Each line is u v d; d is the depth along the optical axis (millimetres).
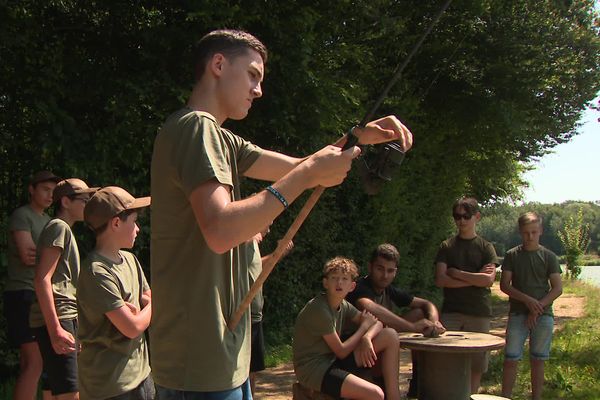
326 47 7949
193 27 6250
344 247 10141
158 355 2021
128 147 5871
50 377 3912
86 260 3080
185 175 1859
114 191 3207
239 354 2053
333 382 4062
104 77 5852
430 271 13398
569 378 6523
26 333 4449
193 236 1969
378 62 10281
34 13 5512
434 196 13062
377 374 4480
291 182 1846
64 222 3984
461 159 13617
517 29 11297
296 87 6840
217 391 1972
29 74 5324
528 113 12133
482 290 5551
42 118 5289
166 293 2002
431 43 10789
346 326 4500
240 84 2090
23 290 4469
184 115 1959
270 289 8547
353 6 7895
